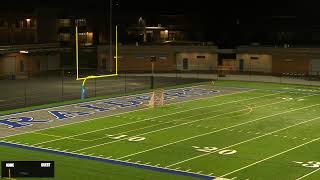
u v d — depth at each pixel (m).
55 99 39.06
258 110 34.66
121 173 20.23
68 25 77.38
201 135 27.06
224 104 37.09
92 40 79.50
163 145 24.84
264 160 22.19
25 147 24.34
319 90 45.34
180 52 63.06
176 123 30.19
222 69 59.53
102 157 22.62
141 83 49.28
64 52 67.44
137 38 78.50
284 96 41.31
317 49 57.00
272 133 27.58
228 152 23.55
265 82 51.25
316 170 20.66
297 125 29.72
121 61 62.59
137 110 34.44
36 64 63.31
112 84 48.44
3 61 58.56
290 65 58.97
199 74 59.59
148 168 20.94
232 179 19.47
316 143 25.34
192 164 21.55
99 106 36.03
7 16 68.12
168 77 55.28
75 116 32.28
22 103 37.16
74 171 20.47
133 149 24.05
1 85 48.09
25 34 70.50
